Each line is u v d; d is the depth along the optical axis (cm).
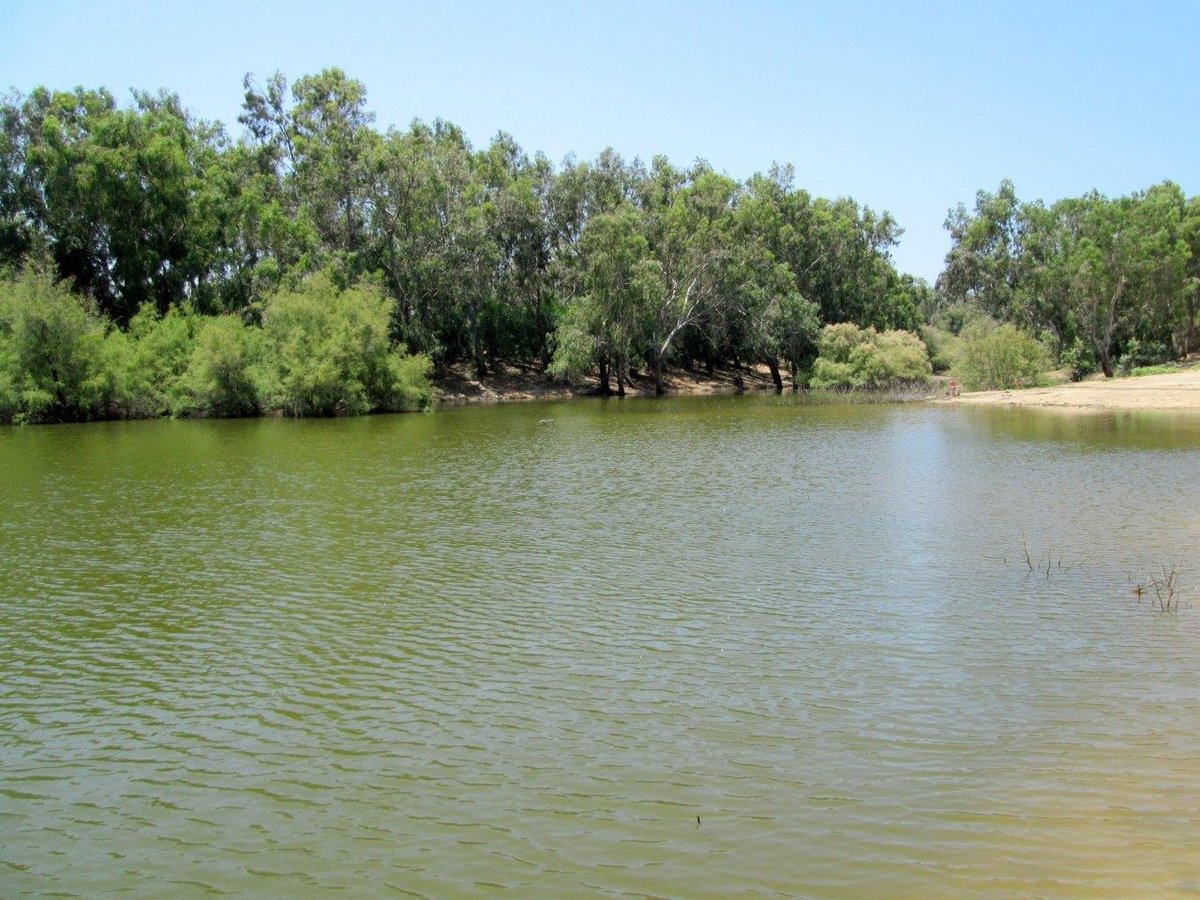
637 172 9331
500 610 1622
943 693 1204
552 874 826
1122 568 1795
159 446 4388
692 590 1723
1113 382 7075
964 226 10456
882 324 10238
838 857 836
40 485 3112
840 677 1271
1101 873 796
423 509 2611
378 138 8062
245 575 1892
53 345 5881
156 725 1177
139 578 1881
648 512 2516
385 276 7969
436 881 822
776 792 959
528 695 1238
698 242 8438
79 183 6719
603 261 7850
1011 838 856
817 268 10144
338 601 1698
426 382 7156
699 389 9475
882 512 2438
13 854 891
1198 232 8675
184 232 7344
